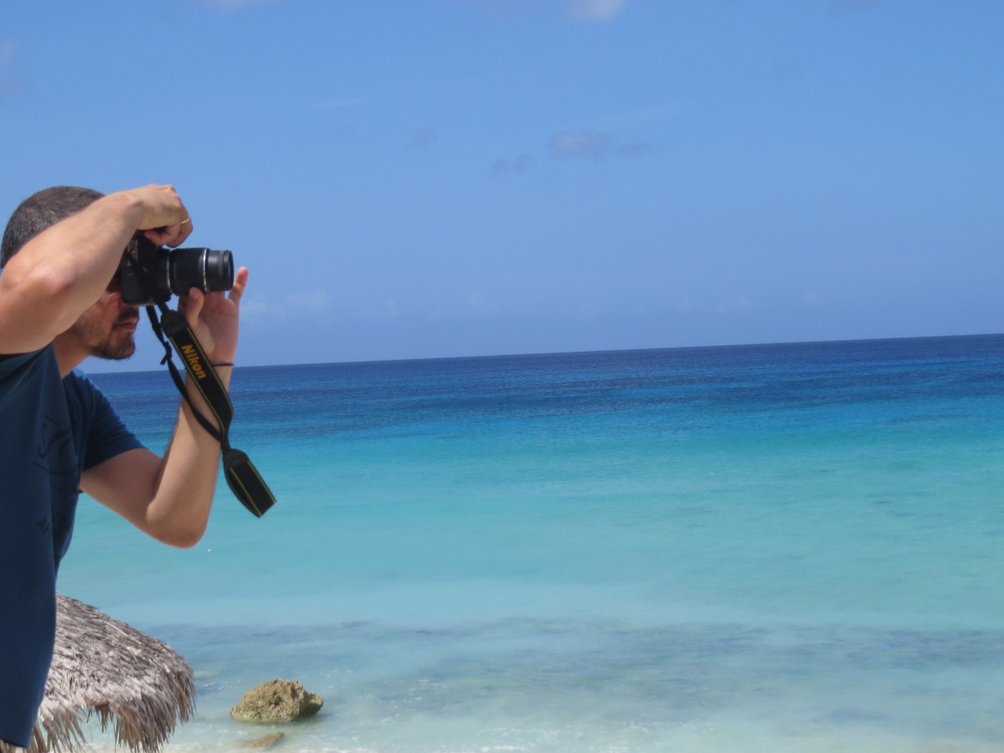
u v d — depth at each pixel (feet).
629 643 24.11
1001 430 72.28
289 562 34.71
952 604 27.07
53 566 5.32
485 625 26.18
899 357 328.29
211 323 6.23
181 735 18.39
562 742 17.84
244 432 101.35
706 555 33.94
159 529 6.16
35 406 5.07
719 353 574.56
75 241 4.38
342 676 22.00
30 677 5.11
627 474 55.21
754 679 21.24
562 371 356.38
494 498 48.16
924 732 18.13
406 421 109.81
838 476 51.67
